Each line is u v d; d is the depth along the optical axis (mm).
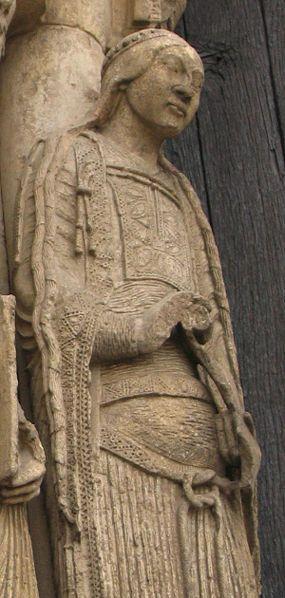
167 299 3666
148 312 3654
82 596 3480
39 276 3627
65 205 3717
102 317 3621
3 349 3449
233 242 4414
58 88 3932
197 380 3707
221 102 4535
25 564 3443
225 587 3574
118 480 3562
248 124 4516
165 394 3641
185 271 3791
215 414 3688
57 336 3590
